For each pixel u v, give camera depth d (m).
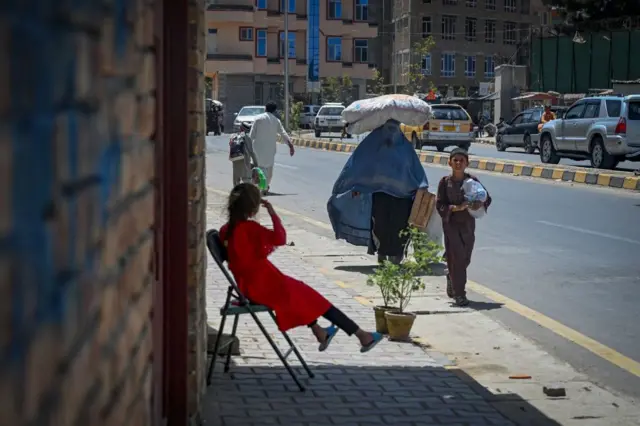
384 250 10.80
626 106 25.50
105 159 1.89
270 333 7.85
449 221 9.32
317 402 5.99
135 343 2.52
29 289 1.35
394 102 10.71
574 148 27.38
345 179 10.99
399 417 5.75
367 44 76.62
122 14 2.12
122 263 2.21
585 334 8.32
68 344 1.58
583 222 15.64
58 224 1.50
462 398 6.20
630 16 55.81
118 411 2.18
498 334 8.21
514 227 15.02
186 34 4.72
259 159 18.52
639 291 10.18
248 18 69.56
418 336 8.07
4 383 1.27
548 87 61.66
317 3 71.69
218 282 10.09
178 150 4.71
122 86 2.13
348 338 7.86
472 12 86.88
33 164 1.37
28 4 1.33
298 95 75.19
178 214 4.71
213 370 6.49
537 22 91.44
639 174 22.05
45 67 1.41
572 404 6.22
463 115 36.94
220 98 71.00
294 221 15.84
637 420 5.93
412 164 10.84
